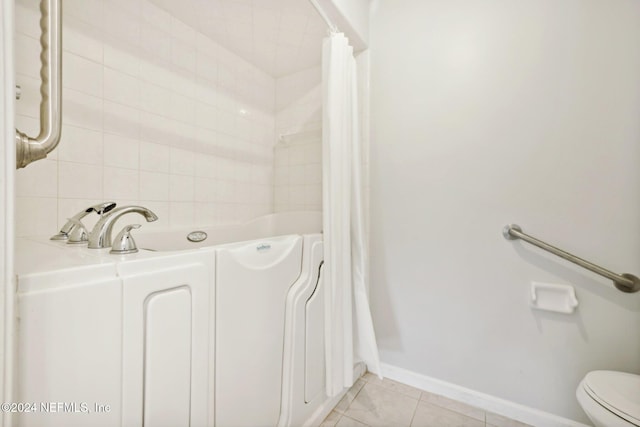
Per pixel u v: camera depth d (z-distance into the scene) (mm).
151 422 545
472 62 1243
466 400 1242
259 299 834
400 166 1438
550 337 1089
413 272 1402
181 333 604
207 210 1601
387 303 1476
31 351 392
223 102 1693
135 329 519
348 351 1206
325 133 1166
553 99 1081
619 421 708
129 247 620
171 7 1357
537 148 1113
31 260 506
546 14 1089
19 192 937
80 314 444
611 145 989
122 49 1210
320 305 1122
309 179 1927
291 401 949
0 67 325
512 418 1140
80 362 444
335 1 1175
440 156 1326
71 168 1056
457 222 1286
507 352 1173
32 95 947
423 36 1363
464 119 1265
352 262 1340
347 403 1236
